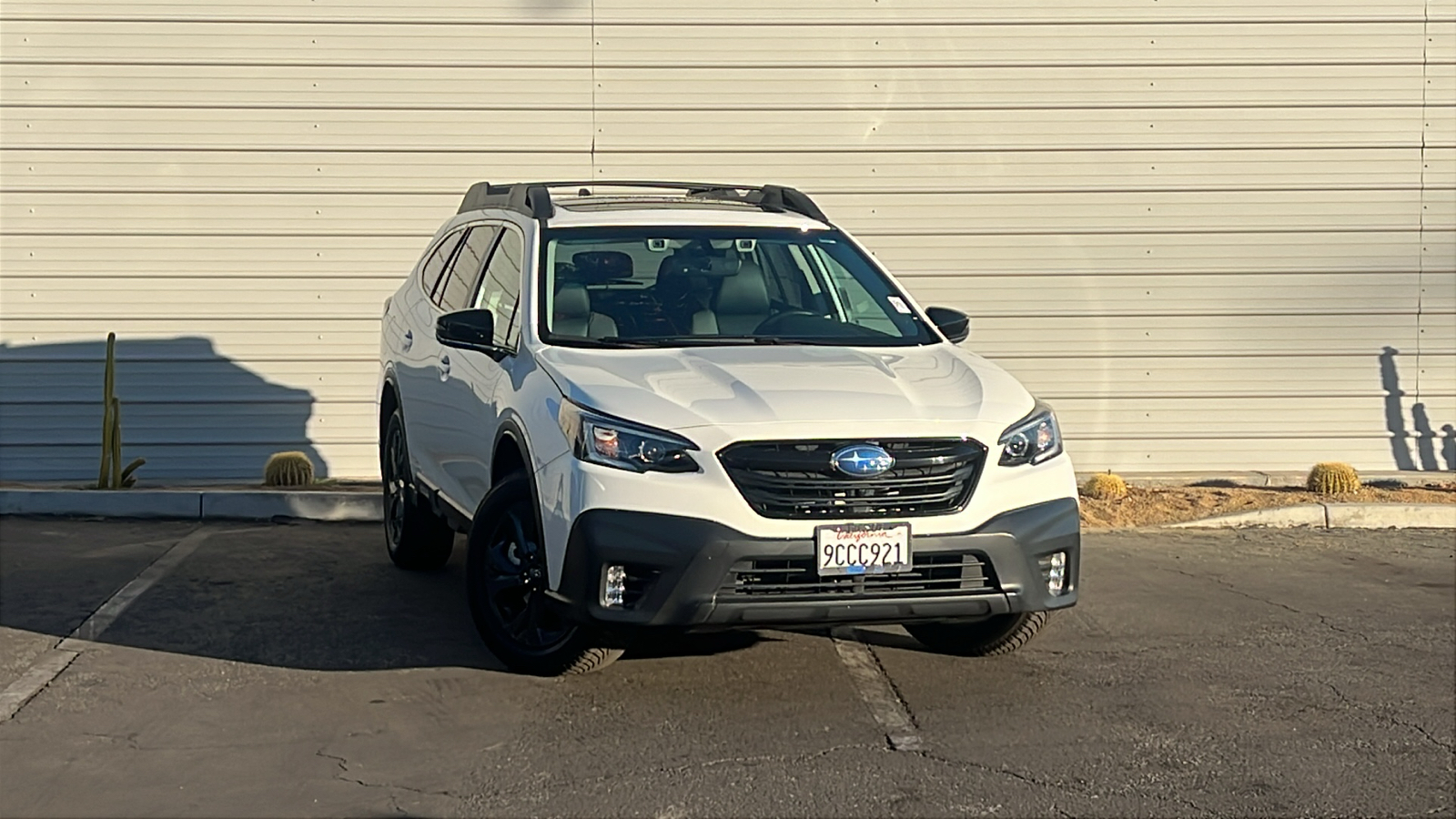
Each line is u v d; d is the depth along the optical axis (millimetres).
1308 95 11734
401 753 5414
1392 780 5250
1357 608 7801
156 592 7738
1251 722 5883
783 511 5562
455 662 6527
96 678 6273
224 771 5242
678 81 11508
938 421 5758
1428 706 6094
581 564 5574
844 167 11625
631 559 5504
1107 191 11734
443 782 5145
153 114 11305
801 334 6832
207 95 11320
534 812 4879
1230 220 11797
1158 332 11844
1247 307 11852
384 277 11516
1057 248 11750
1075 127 11688
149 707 5910
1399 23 11719
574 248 6984
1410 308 11922
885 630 7180
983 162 11680
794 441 5598
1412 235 11859
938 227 11695
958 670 6547
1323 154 11773
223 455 11570
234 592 7797
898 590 5668
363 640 6891
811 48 11547
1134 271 11789
